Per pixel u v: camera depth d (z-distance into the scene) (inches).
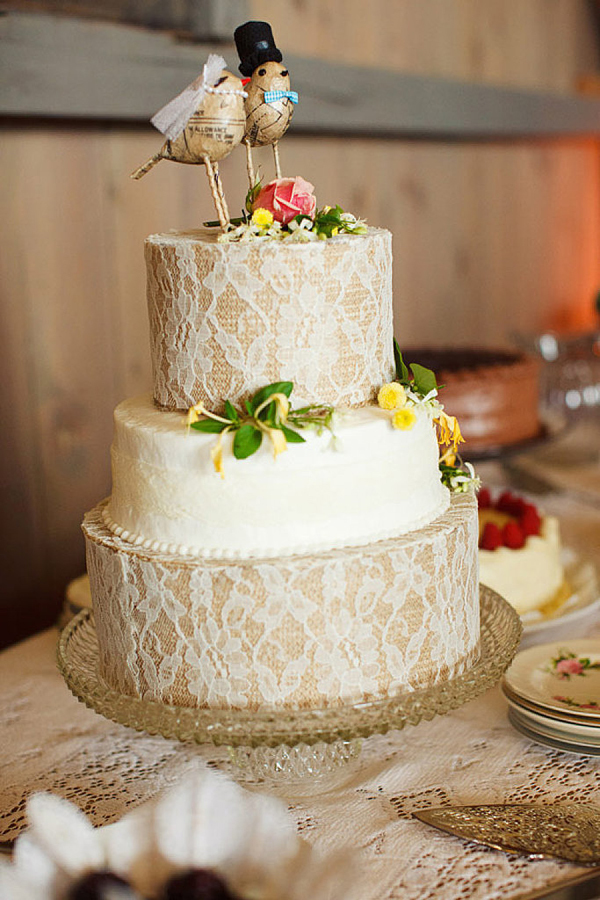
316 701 38.0
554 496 86.5
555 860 36.4
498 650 43.1
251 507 37.6
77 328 81.3
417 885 35.6
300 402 39.4
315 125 92.5
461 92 117.1
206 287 38.7
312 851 31.0
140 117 76.6
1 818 41.1
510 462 93.1
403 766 44.4
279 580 36.6
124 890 30.4
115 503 42.2
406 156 116.3
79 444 83.6
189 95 39.7
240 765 44.8
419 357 87.5
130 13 75.2
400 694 39.1
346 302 39.3
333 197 104.8
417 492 40.6
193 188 89.7
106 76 72.8
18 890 29.8
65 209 78.3
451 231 127.8
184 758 46.0
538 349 104.4
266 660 37.5
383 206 113.3
